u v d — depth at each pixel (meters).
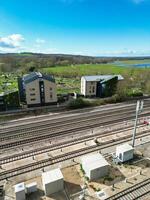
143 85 85.00
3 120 44.41
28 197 21.52
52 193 22.02
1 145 32.59
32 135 36.47
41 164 27.41
